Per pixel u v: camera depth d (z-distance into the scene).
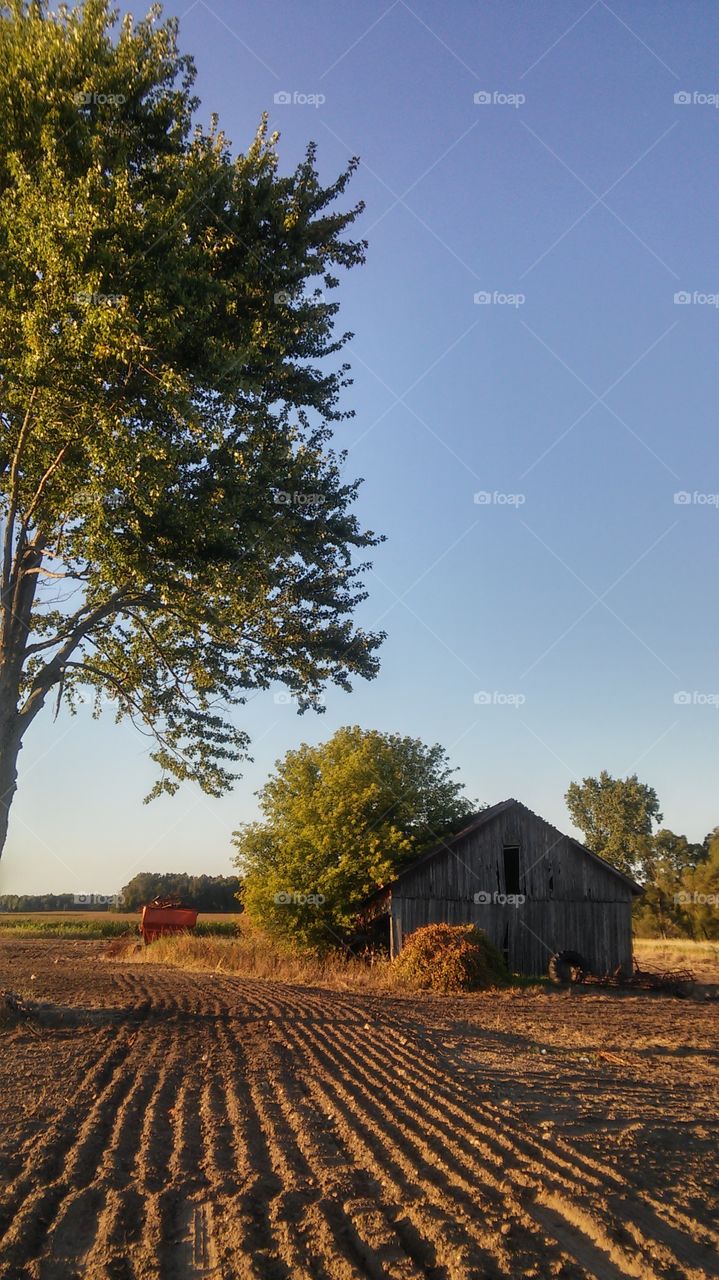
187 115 16.00
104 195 14.10
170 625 19.47
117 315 13.30
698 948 56.75
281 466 17.08
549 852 34.34
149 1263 5.34
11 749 16.61
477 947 27.05
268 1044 13.66
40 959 39.75
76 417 14.59
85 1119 8.89
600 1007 22.83
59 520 17.05
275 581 18.50
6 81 14.46
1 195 14.84
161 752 20.31
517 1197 6.32
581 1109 9.28
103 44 15.01
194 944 40.69
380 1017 17.98
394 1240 5.56
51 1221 6.07
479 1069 11.80
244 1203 6.29
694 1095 10.50
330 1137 8.01
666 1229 5.69
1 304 14.09
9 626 16.62
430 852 33.03
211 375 15.38
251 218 16.47
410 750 37.66
